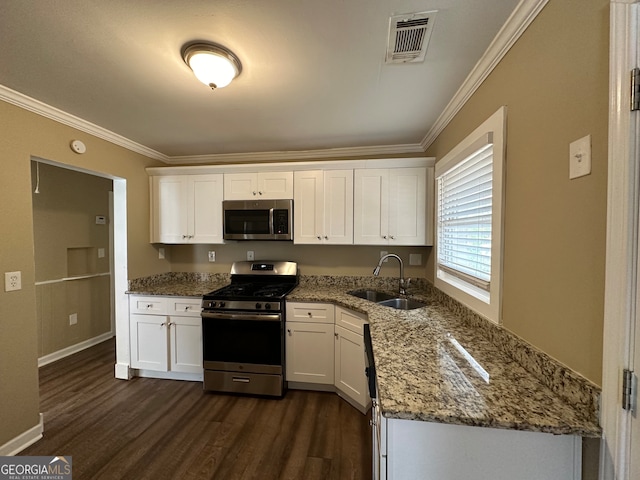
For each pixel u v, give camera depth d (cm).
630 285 71
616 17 71
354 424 198
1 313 166
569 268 87
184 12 108
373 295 267
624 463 72
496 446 87
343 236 258
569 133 87
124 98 178
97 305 354
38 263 291
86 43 125
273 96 176
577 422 78
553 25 93
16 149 174
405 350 127
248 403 225
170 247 321
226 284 298
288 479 153
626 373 71
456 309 180
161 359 260
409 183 247
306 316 238
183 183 283
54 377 268
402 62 141
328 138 254
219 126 226
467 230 168
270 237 264
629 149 70
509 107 120
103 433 189
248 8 106
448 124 200
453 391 94
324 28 117
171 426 196
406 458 89
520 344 110
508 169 121
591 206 79
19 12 106
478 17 111
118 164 253
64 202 315
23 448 174
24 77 154
